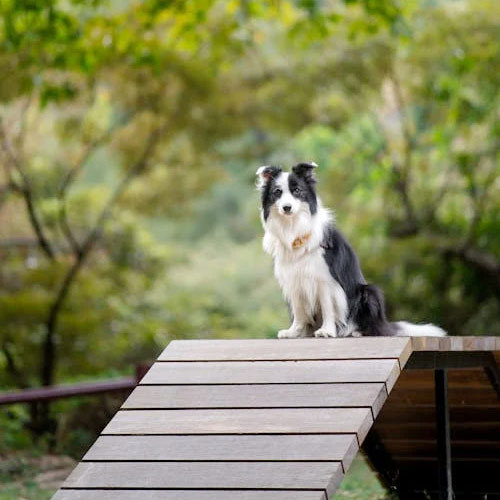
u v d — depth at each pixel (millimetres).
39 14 12055
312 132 21266
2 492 8883
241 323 21906
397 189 17609
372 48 16484
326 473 4859
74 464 10664
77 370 15773
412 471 8344
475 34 16297
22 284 15609
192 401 5582
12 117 15883
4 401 10062
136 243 18359
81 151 17047
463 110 16594
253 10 13594
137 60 13180
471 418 7625
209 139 17188
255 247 27188
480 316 17672
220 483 4969
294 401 5395
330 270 6754
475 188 17016
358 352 5680
